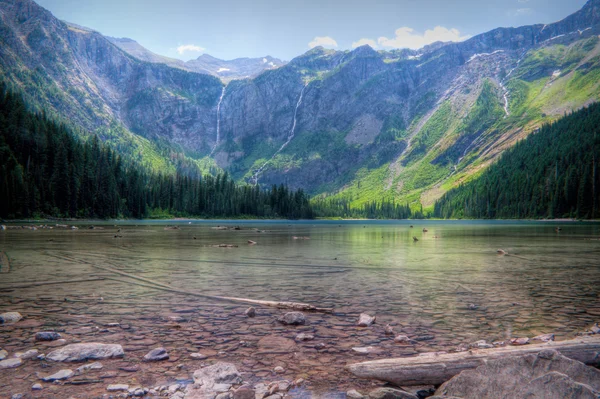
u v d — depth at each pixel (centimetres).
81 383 569
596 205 17012
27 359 669
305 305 1086
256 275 1766
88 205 13825
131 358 683
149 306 1111
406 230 8812
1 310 1053
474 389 512
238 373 602
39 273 1783
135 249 3117
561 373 488
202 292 1338
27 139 13350
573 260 2486
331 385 579
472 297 1268
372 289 1416
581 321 956
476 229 9250
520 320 967
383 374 602
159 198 18450
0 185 10988
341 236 5816
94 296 1257
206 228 8331
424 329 884
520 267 2105
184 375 608
